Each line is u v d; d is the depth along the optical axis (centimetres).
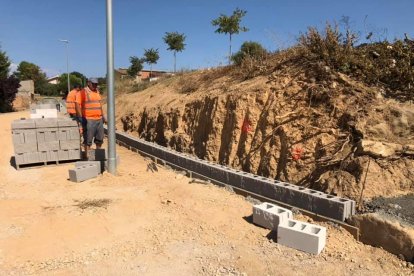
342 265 399
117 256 440
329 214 484
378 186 494
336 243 441
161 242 473
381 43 709
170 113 1083
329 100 629
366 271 387
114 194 662
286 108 679
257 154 687
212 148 814
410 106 564
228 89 879
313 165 584
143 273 402
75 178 748
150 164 865
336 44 703
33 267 417
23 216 561
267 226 495
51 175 809
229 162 743
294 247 440
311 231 444
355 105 598
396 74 623
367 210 466
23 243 473
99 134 939
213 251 445
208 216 545
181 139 958
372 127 555
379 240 425
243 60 995
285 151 634
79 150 934
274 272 393
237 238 475
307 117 639
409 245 396
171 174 785
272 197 571
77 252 450
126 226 524
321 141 591
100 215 562
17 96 4041
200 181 709
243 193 619
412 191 485
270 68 848
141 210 582
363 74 645
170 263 421
